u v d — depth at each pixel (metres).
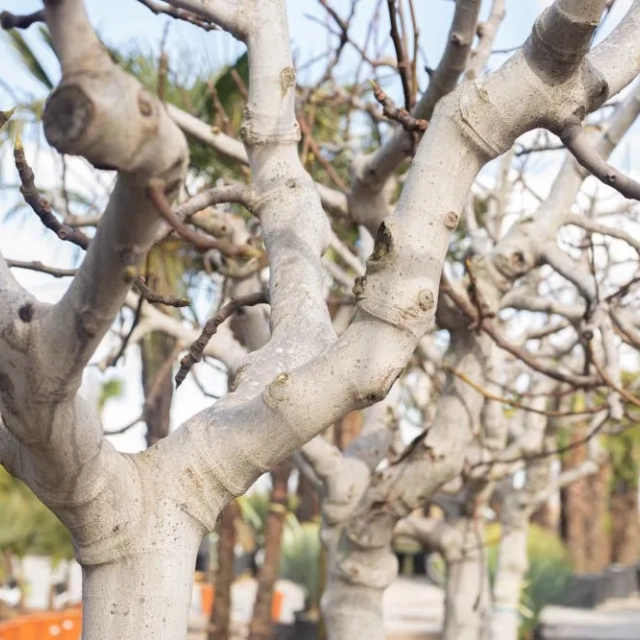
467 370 4.17
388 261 1.90
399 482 4.26
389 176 3.84
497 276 4.02
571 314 4.36
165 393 7.30
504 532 7.60
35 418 1.63
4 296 1.58
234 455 1.89
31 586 13.99
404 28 3.55
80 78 1.07
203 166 5.21
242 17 2.60
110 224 1.30
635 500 23.56
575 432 9.13
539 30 1.93
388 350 1.87
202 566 17.27
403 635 14.34
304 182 2.52
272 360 2.08
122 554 1.84
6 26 1.38
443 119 2.00
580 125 1.99
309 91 4.70
